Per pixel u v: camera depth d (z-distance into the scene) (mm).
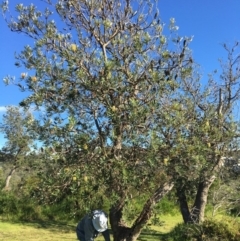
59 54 6047
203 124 6203
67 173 5508
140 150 5750
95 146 5734
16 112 25922
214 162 7230
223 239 11562
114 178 5605
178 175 6145
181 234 13164
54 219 20641
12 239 15039
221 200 12359
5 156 28547
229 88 11234
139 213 6691
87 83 5699
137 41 6188
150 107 5641
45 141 5715
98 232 6793
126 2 6648
